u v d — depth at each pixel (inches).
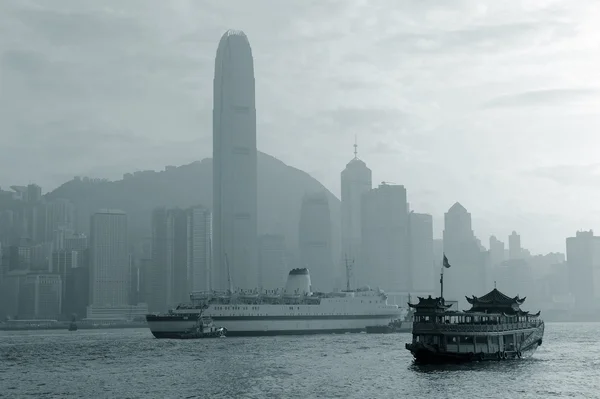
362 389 6899.6
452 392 6663.4
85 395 6879.9
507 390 6766.7
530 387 6943.9
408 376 7701.8
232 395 6722.4
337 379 7613.2
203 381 7657.5
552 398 6387.8
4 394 7007.9
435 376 7672.2
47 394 6973.4
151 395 6811.0
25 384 7682.1
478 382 7249.0
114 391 7086.6
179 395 6776.6
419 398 6392.7
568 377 7618.1
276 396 6614.2
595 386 7017.7
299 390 6929.1
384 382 7303.2
